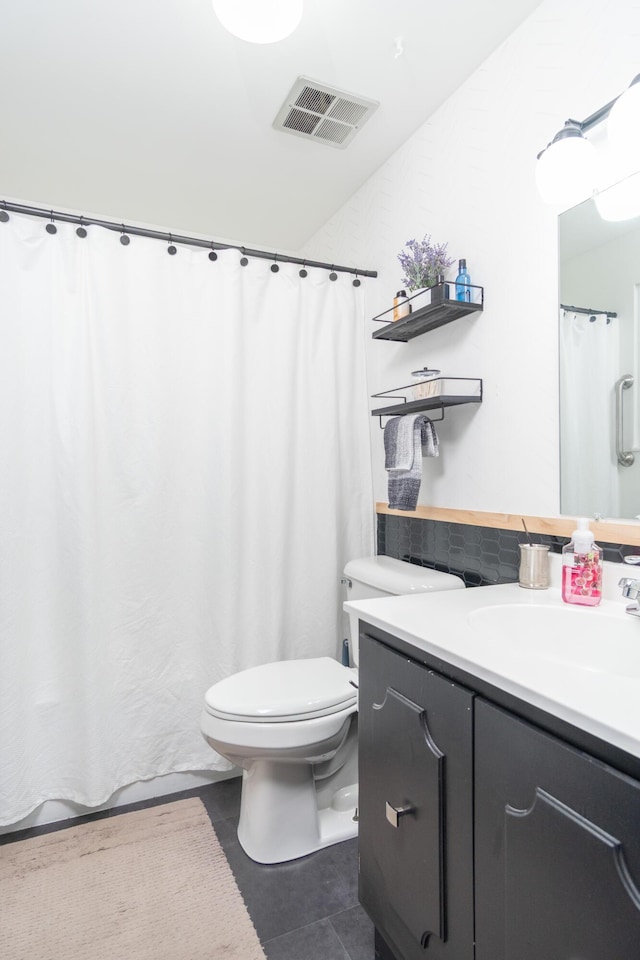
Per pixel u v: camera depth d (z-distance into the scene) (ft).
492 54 4.86
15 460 5.22
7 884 4.59
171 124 5.76
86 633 5.40
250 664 6.20
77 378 5.44
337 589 6.80
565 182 3.69
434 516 5.79
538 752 2.30
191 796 5.94
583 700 2.18
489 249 4.93
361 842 3.92
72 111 5.51
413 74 5.09
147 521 5.81
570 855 2.12
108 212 7.69
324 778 5.68
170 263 5.96
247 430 6.33
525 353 4.57
